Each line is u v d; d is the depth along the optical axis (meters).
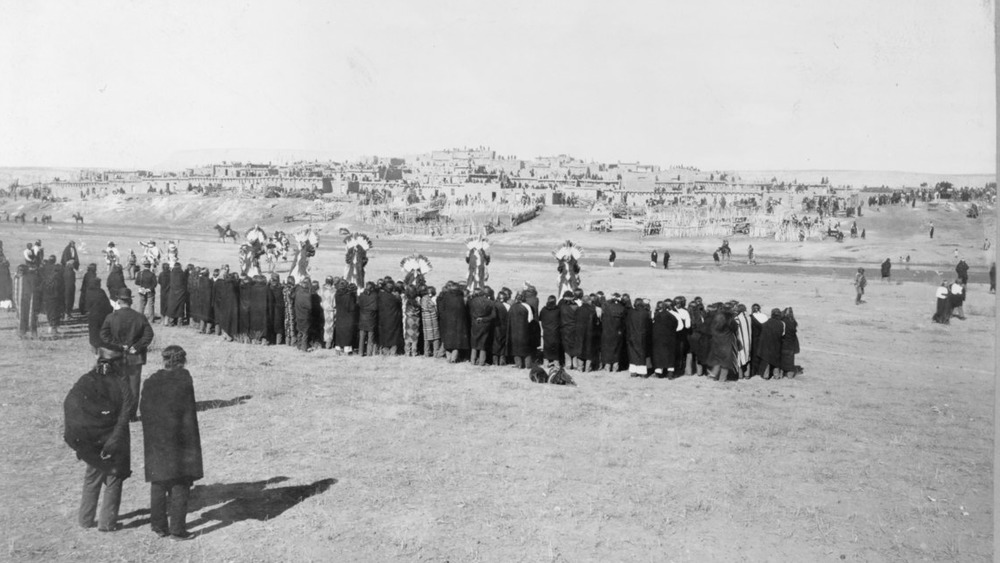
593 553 8.56
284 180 147.12
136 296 32.41
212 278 23.59
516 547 8.64
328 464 11.22
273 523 9.03
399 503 9.83
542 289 38.44
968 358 21.52
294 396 15.09
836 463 11.88
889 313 31.64
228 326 21.64
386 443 12.31
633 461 11.80
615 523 9.43
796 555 8.66
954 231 66.00
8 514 8.88
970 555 8.54
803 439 13.22
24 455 11.00
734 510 9.96
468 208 108.38
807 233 74.06
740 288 40.19
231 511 9.37
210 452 11.56
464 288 19.31
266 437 12.38
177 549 8.23
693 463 11.82
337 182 145.12
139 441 11.83
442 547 8.56
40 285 20.84
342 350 19.86
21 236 64.38
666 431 13.44
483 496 10.17
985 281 45.22
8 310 24.91
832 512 9.93
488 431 13.15
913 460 12.10
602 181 145.25
